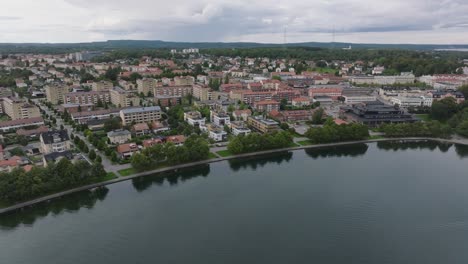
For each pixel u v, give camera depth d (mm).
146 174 198750
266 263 128750
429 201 176375
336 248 138250
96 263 127688
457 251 137000
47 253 133250
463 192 186750
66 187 178750
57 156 197000
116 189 185125
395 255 134375
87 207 167750
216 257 131625
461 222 157125
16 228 150000
